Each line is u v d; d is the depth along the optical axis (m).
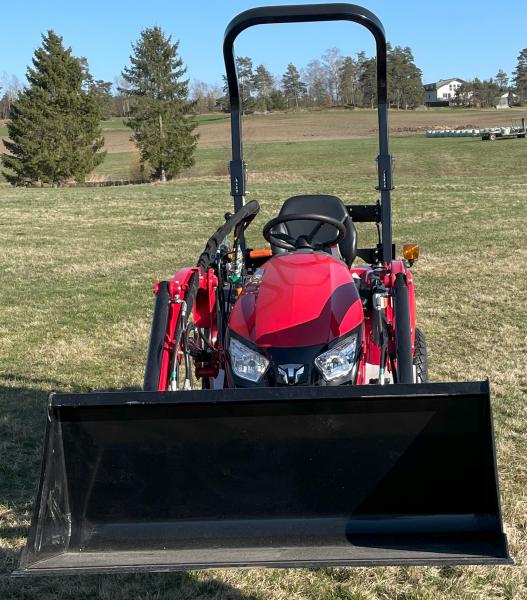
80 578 3.39
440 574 3.32
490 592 3.18
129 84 56.75
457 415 2.52
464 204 19.25
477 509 2.57
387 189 4.40
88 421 2.62
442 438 2.54
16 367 6.47
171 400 2.56
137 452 2.64
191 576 3.38
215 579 3.36
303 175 38.31
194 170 55.72
